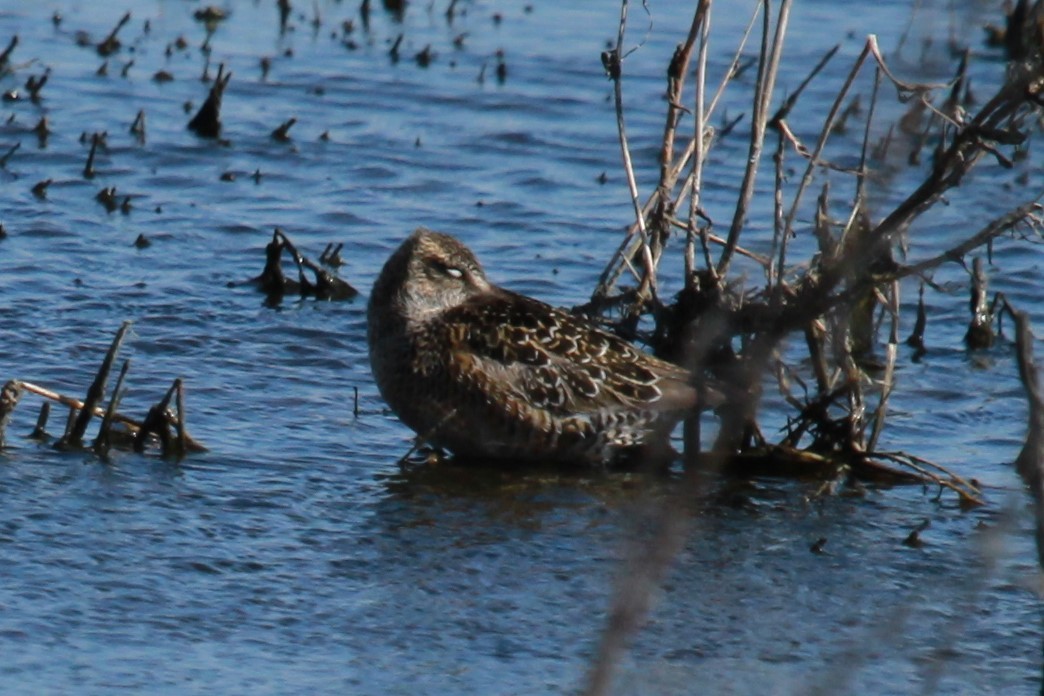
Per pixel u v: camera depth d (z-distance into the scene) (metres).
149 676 9.13
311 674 9.27
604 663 6.46
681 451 13.06
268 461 12.19
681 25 24.30
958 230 16.81
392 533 11.16
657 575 7.05
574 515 11.64
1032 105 11.92
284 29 24.42
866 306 14.26
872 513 11.87
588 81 22.30
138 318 14.77
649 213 14.05
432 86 22.02
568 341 12.73
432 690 9.15
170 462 11.98
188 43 23.39
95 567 10.34
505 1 25.98
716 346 12.48
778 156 12.70
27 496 11.18
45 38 22.98
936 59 7.58
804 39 23.41
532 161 19.64
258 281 15.84
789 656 9.71
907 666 9.68
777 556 11.09
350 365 14.30
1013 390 14.24
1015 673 9.62
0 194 17.56
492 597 10.30
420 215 17.98
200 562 10.52
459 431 12.69
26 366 13.49
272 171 19.02
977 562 11.07
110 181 18.30
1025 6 21.92
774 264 14.43
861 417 12.62
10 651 9.30
